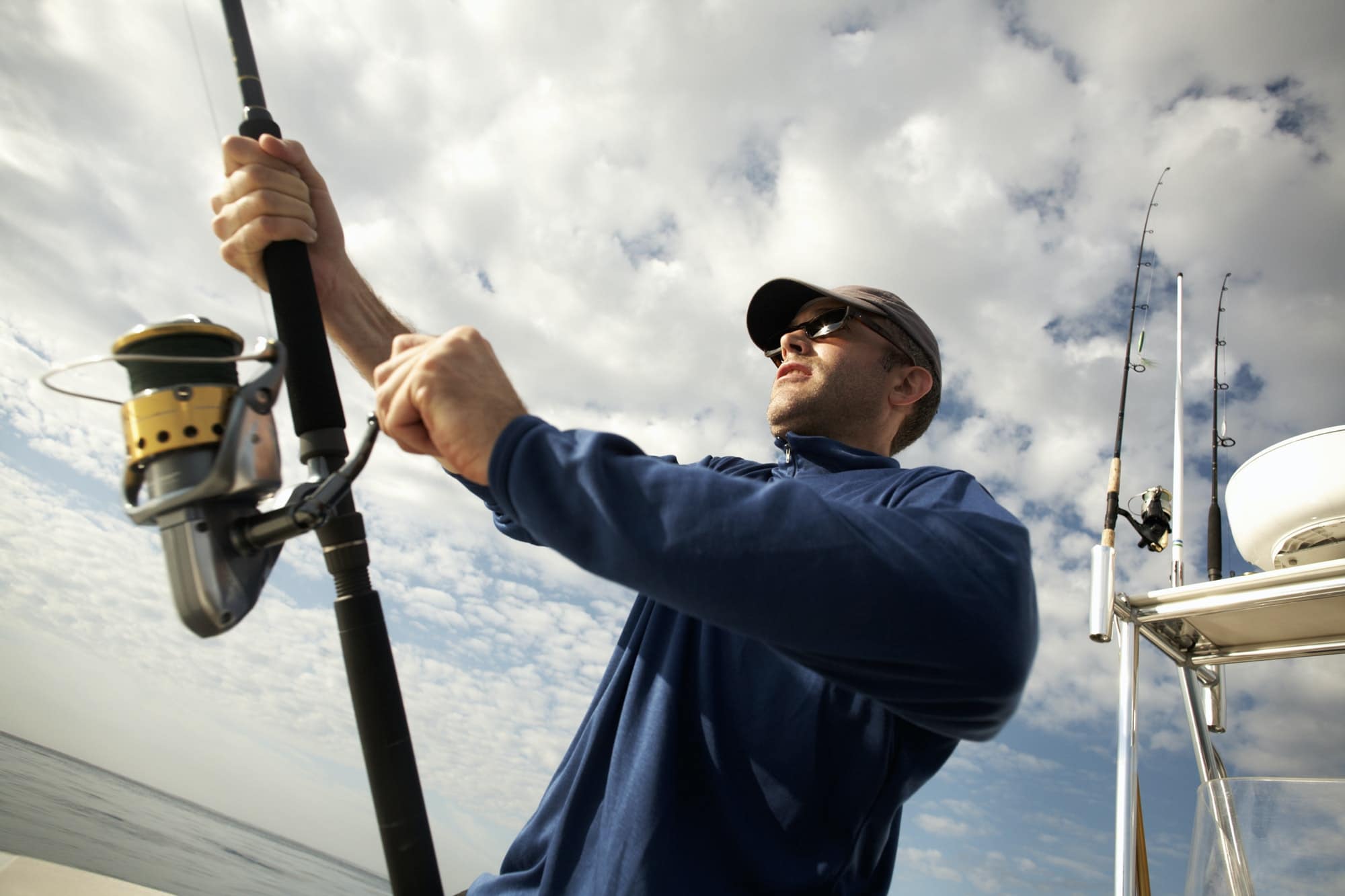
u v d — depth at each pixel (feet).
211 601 2.27
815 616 2.12
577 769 3.67
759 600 2.12
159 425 2.26
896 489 3.61
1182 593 6.08
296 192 3.30
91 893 6.76
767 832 3.09
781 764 3.16
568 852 3.30
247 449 2.30
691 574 2.13
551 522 2.28
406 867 2.62
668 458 5.13
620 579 2.29
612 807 3.24
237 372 2.50
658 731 3.26
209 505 2.34
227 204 3.28
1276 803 5.34
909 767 3.24
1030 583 2.51
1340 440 6.79
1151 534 8.88
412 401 2.46
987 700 2.29
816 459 4.43
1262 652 6.79
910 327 5.24
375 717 2.69
